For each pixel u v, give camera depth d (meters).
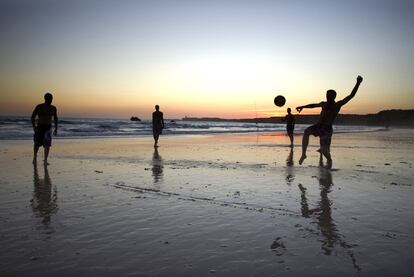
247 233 3.96
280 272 2.99
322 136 8.75
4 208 5.01
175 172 8.15
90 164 9.58
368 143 18.59
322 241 3.70
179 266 3.12
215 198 5.58
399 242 3.65
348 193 5.88
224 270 3.03
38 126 9.55
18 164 9.54
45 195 5.82
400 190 6.09
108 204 5.24
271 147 15.80
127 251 3.46
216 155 12.06
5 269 3.04
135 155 12.02
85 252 3.43
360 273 2.96
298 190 6.12
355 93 8.48
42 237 3.85
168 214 4.71
